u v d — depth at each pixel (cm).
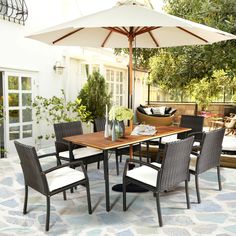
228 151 436
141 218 267
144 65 642
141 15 252
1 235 237
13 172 418
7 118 522
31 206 296
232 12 336
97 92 656
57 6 638
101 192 335
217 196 321
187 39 371
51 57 623
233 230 245
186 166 278
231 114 852
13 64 524
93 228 248
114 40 418
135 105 1030
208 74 448
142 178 262
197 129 451
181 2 469
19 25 533
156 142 455
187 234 238
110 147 276
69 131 387
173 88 564
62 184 253
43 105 598
